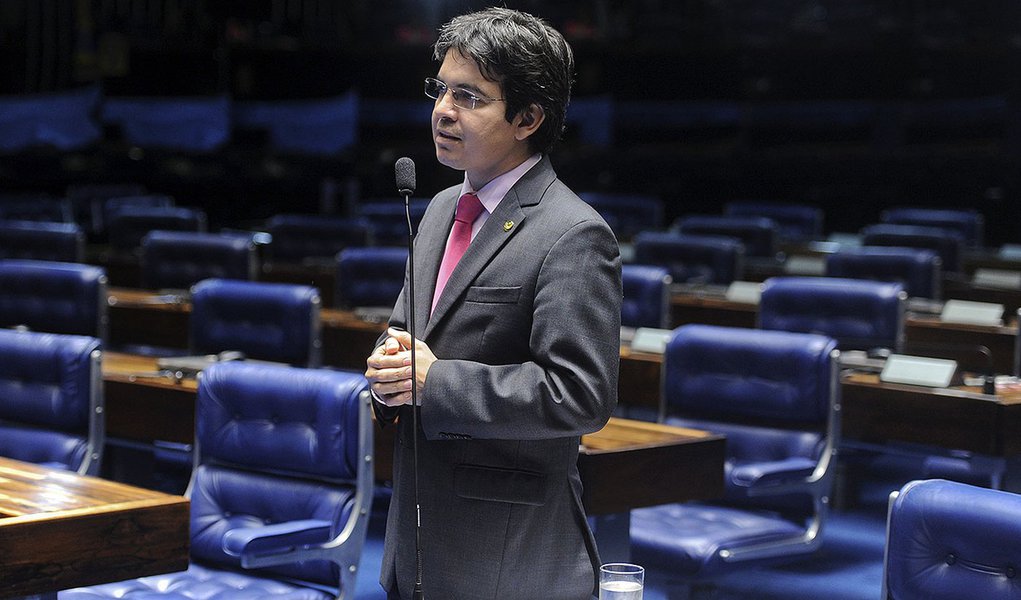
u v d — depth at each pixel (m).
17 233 19.97
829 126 33.59
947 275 20.97
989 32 31.56
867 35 31.72
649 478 8.95
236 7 32.34
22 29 31.52
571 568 5.66
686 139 34.12
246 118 32.94
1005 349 15.12
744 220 22.98
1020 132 31.86
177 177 32.69
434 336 5.61
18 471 7.76
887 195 33.38
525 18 5.60
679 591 9.56
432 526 5.61
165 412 11.20
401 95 33.91
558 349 5.32
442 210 5.99
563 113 5.68
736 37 32.34
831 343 9.88
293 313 12.63
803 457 9.84
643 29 32.41
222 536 8.41
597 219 5.51
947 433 11.08
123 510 6.81
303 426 8.26
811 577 12.20
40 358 9.44
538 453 5.58
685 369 10.42
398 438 5.83
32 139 31.39
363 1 32.59
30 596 6.59
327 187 31.94
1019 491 10.88
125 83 32.00
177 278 17.70
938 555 5.84
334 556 7.90
